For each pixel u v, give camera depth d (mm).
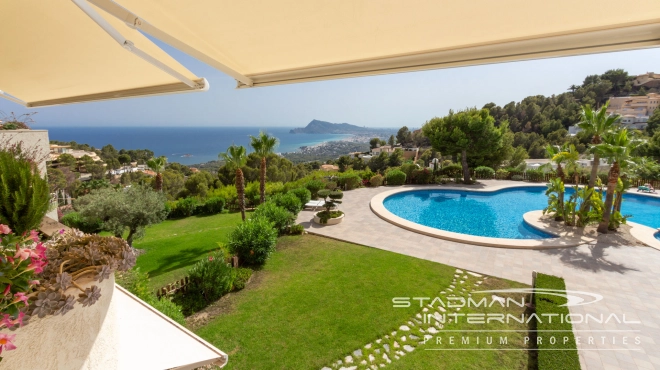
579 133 36688
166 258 9250
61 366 1306
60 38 2281
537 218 12633
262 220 9289
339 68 2178
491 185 20391
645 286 7137
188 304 6367
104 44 2316
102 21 1567
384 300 6656
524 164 23500
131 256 1576
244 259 8523
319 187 16484
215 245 10344
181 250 9922
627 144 10086
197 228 13617
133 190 9055
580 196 11336
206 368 4652
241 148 13070
